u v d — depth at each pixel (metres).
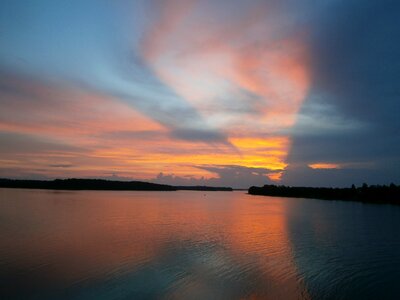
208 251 31.59
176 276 23.78
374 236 42.66
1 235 37.59
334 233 45.03
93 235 38.88
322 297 20.45
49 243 33.56
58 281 22.03
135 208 82.50
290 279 23.69
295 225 53.44
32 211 66.38
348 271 25.81
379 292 21.41
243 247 33.88
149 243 34.72
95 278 22.81
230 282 22.78
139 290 20.94
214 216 66.81
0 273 23.38
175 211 76.94
